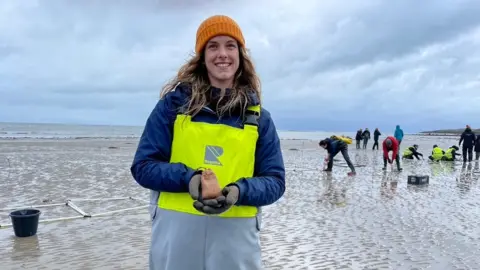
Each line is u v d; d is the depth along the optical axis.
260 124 2.19
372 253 6.04
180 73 2.27
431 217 8.41
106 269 5.17
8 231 6.74
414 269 5.40
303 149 33.53
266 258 5.75
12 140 37.53
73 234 6.69
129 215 8.10
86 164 17.30
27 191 10.64
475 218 8.39
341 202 9.95
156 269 2.13
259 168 2.22
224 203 1.84
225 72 2.18
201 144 2.05
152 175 1.97
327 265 5.51
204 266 2.05
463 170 17.88
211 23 2.20
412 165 19.97
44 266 5.23
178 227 2.04
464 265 5.57
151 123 2.14
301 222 7.88
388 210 9.05
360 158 24.00
